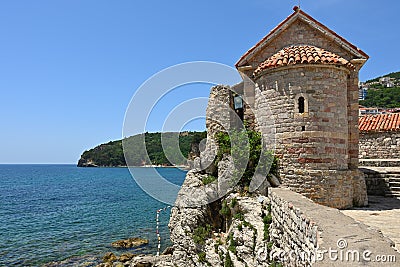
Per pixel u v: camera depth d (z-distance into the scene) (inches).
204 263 565.0
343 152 546.3
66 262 987.3
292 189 531.5
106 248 1126.4
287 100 543.8
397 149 935.0
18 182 4630.9
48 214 1829.5
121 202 2304.4
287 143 542.0
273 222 449.1
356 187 565.0
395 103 3287.4
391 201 623.2
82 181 4623.5
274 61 553.9
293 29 631.2
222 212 591.2
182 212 653.3
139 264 872.9
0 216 1776.6
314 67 533.3
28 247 1146.7
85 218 1686.8
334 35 608.4
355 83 599.2
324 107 532.1
